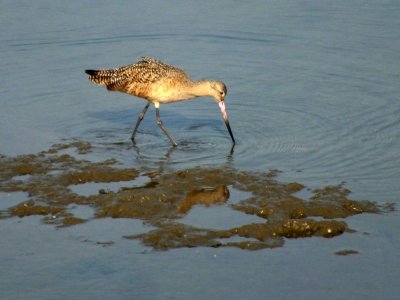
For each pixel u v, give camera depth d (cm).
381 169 1515
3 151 1594
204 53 2184
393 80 1966
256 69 2070
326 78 1998
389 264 1184
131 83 1677
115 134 1720
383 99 1864
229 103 1880
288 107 1844
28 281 1151
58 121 1775
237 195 1404
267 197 1382
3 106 1845
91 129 1741
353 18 2397
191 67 2078
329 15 2431
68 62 2128
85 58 2153
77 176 1478
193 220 1314
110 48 2225
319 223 1287
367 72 2020
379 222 1305
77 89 1964
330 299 1102
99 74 1730
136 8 2520
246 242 1245
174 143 1661
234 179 1459
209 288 1130
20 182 1452
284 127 1741
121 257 1209
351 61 2095
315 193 1401
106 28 2358
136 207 1351
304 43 2234
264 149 1625
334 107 1831
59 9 2506
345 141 1656
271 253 1220
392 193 1408
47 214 1344
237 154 1602
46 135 1694
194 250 1226
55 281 1150
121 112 1855
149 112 1858
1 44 2236
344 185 1441
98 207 1361
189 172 1480
